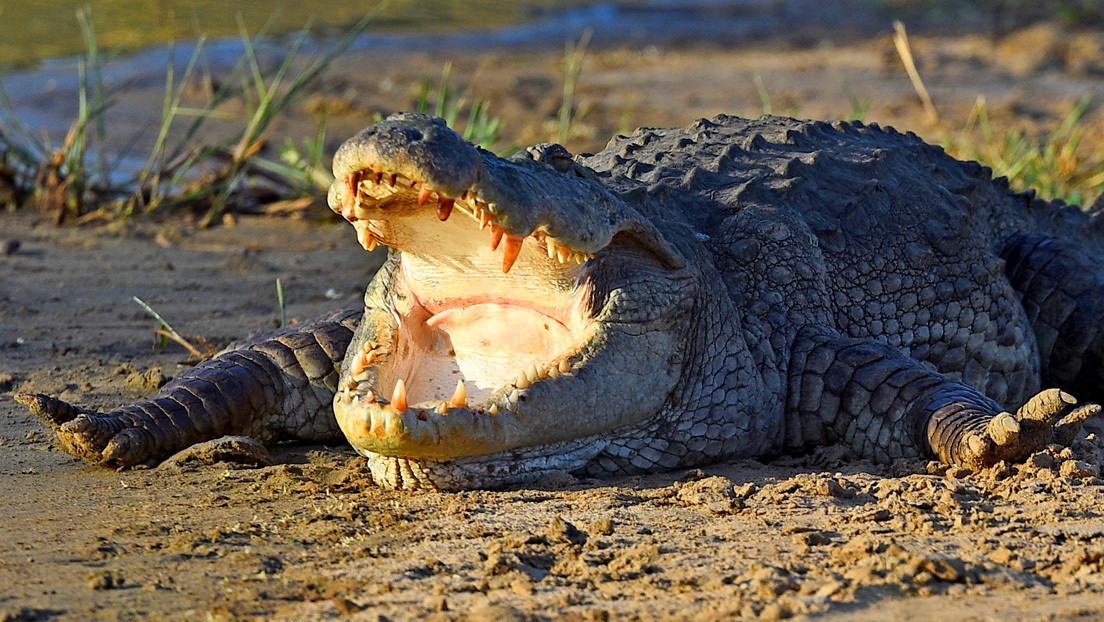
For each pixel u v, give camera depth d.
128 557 10.84
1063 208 20.48
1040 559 10.36
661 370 13.30
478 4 65.25
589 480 13.05
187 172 30.22
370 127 10.84
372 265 24.23
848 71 49.16
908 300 16.50
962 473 13.09
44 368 17.69
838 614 9.18
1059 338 17.69
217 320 20.31
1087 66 49.72
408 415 11.62
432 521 11.69
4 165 27.53
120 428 13.62
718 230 15.62
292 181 29.50
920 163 18.34
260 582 10.20
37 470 13.55
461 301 13.29
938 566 9.88
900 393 14.13
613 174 16.14
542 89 43.41
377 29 53.34
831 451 14.46
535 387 12.33
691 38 59.12
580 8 69.00
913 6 72.88
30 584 10.18
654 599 9.62
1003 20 64.25
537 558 10.50
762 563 10.29
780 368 14.84
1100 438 15.38
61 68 40.81
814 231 16.16
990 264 17.36
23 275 22.69
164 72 41.28
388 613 9.46
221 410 14.25
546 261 12.70
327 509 12.13
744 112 40.50
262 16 52.50
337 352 14.90
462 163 10.66
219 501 12.45
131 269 23.41
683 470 13.80
